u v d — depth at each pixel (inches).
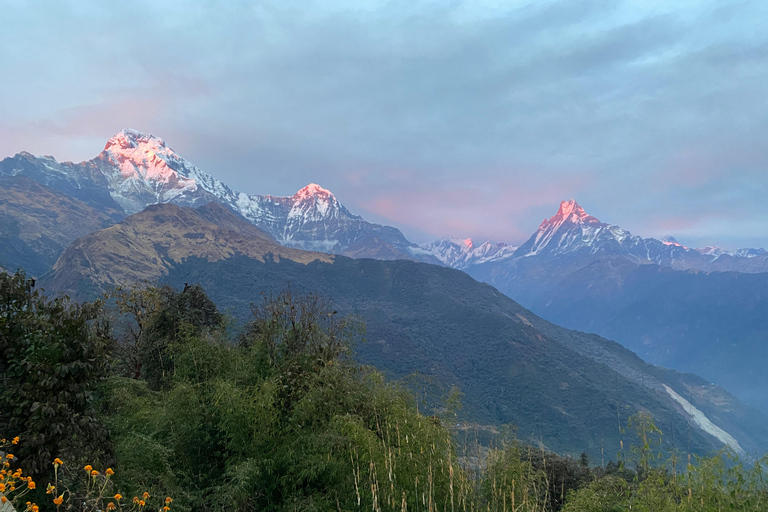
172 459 407.2
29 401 291.3
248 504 380.2
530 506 371.9
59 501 212.8
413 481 357.4
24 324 318.3
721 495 316.5
